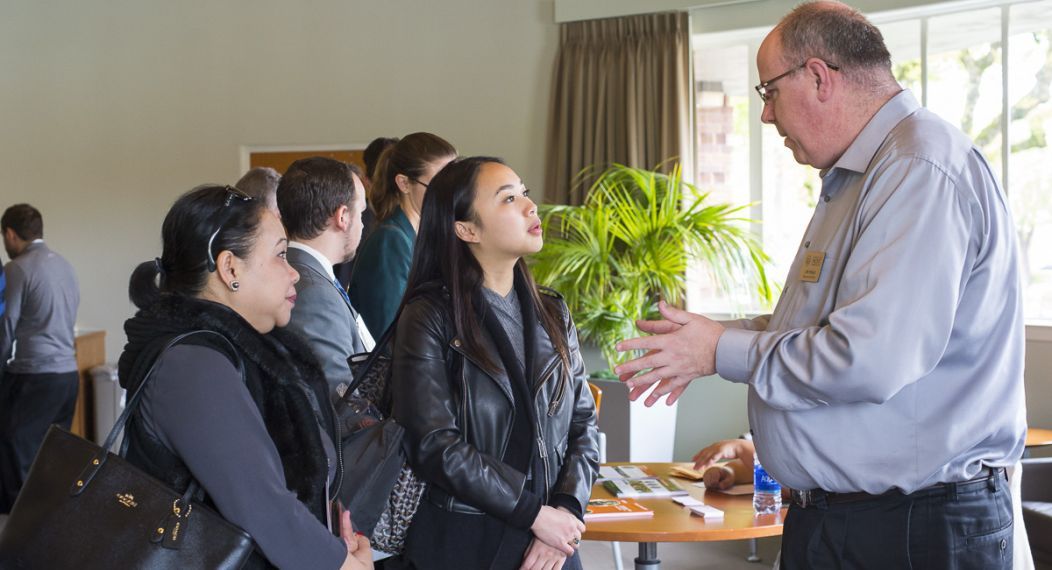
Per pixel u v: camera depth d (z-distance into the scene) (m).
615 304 5.68
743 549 4.81
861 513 1.76
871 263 1.64
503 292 2.22
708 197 6.29
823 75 1.81
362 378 2.21
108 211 7.67
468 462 1.99
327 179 2.56
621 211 5.76
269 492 1.56
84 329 7.68
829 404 1.71
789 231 6.14
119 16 7.61
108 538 1.50
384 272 2.99
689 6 6.02
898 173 1.67
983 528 1.73
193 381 1.54
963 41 5.50
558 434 2.17
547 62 6.70
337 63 7.23
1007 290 1.74
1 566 1.53
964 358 1.71
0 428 5.43
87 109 7.68
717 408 6.12
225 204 1.69
